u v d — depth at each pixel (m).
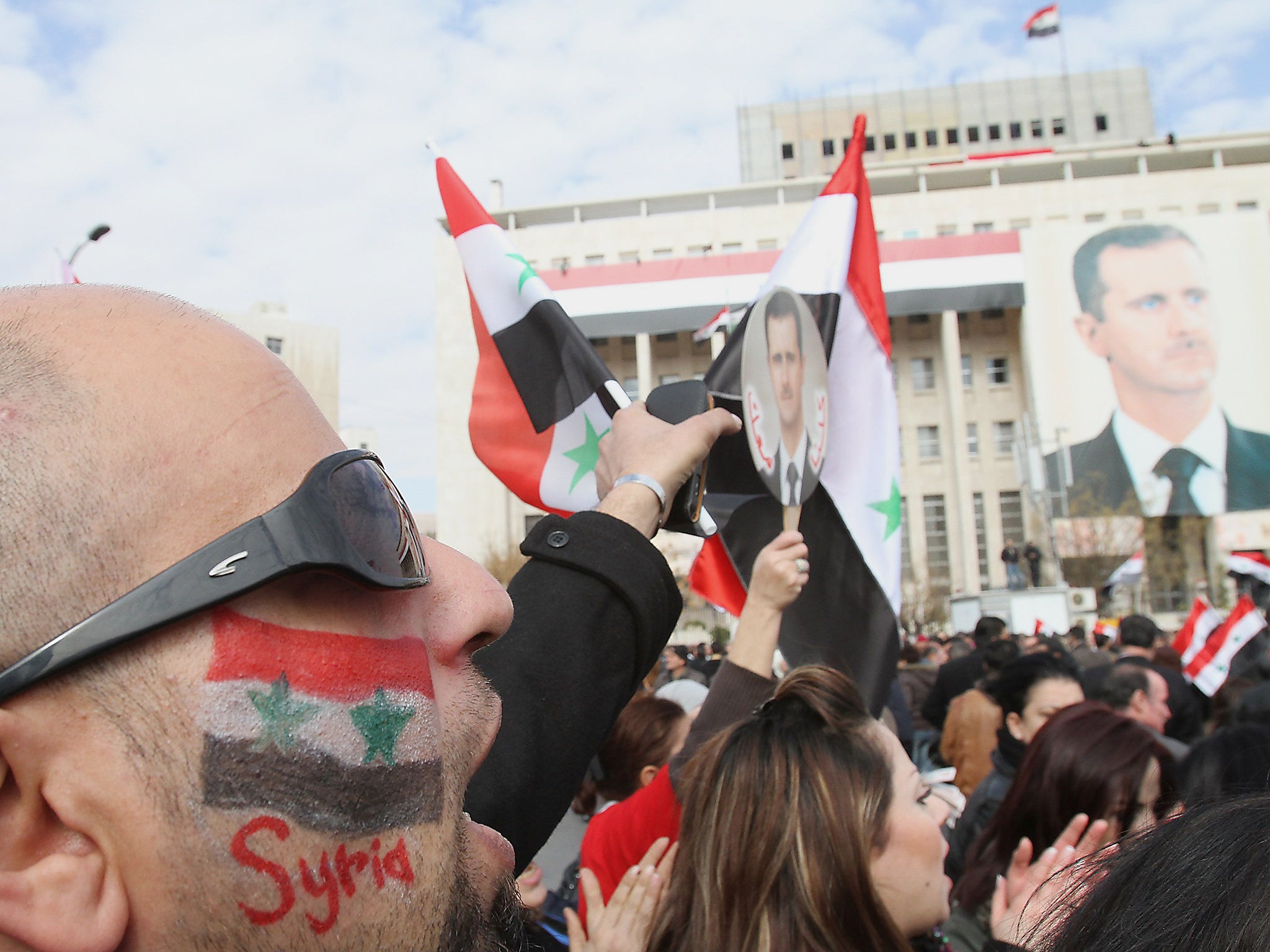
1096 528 40.25
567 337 2.80
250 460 0.55
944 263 44.28
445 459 47.44
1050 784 2.47
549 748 1.10
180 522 0.51
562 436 2.79
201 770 0.50
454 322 48.62
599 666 1.17
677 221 49.28
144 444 0.51
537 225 53.41
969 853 2.64
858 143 3.53
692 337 47.97
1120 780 2.42
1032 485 34.97
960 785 4.22
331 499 0.55
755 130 62.25
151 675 0.49
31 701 0.47
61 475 0.49
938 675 6.86
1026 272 43.81
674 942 1.70
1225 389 41.69
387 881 0.56
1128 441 41.62
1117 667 4.59
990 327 46.59
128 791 0.48
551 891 2.82
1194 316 42.22
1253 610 7.48
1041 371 43.09
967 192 48.50
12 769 0.47
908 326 47.03
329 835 0.53
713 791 1.73
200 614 0.51
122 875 0.49
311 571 0.54
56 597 0.48
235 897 0.50
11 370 0.52
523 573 1.22
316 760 0.53
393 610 0.62
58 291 0.58
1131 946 0.74
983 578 44.59
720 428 1.42
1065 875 0.98
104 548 0.49
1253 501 40.69
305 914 0.52
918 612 40.16
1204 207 47.25
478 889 0.71
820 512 3.43
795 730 1.72
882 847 1.71
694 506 1.41
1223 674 7.40
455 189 3.02
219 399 0.55
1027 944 0.91
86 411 0.51
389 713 0.58
